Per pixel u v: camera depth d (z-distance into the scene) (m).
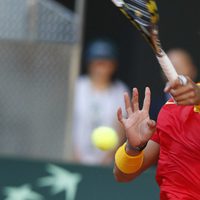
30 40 19.98
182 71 19.14
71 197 18.73
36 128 20.06
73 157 19.73
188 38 22.72
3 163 19.16
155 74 22.52
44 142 20.03
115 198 18.42
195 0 22.67
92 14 23.30
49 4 20.02
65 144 19.88
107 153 19.50
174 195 10.66
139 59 22.64
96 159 19.53
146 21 9.19
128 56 22.78
